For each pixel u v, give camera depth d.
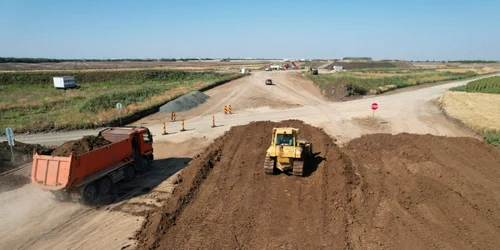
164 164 19.91
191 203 13.41
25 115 33.81
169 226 11.70
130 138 16.67
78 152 14.16
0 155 18.83
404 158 18.91
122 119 32.16
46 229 12.10
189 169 17.17
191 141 25.62
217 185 15.11
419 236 10.75
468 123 29.22
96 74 74.25
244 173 16.55
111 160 15.28
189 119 34.25
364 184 14.80
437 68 128.75
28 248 10.89
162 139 26.30
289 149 15.41
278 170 16.88
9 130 18.08
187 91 48.06
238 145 21.69
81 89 57.22
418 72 94.81
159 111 37.50
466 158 18.81
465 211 12.38
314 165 17.42
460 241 10.42
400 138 23.17
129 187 16.06
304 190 14.38
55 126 28.89
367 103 43.03
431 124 30.89
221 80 63.72
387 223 11.59
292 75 77.88
